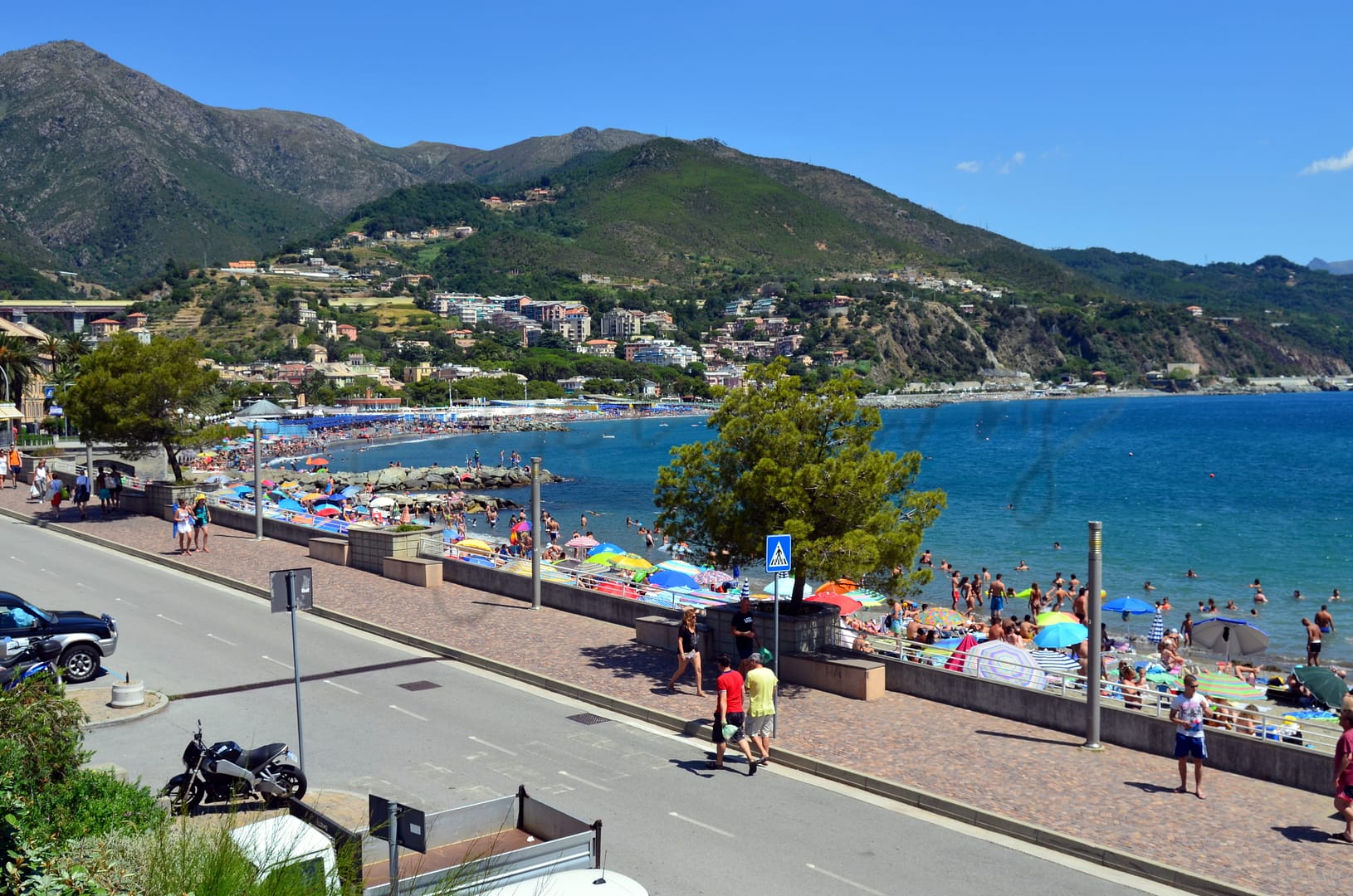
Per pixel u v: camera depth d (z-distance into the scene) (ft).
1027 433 621.31
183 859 29.37
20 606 72.49
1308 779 54.24
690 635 72.23
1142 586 170.71
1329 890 41.98
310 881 31.04
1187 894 42.93
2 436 263.90
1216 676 85.66
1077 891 43.11
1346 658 123.75
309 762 57.72
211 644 85.61
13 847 30.99
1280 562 192.54
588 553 151.74
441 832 37.70
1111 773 56.59
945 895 42.42
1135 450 488.02
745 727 58.54
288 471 350.23
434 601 101.81
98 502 169.37
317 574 115.14
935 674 70.95
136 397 147.74
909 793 53.57
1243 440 552.41
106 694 69.41
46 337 347.15
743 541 75.77
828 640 78.89
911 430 650.43
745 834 48.67
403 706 69.36
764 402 76.74
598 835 35.24
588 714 68.69
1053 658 83.87
